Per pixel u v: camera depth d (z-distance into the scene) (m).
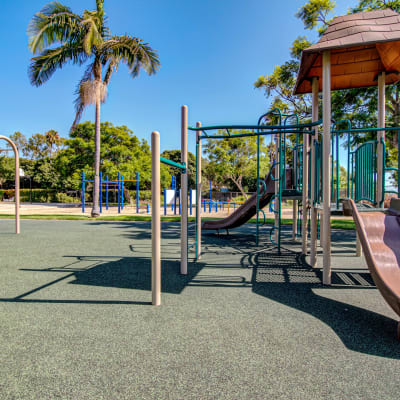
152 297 2.40
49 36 11.22
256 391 1.30
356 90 8.20
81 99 12.37
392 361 1.57
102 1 12.27
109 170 20.45
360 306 2.40
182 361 1.55
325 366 1.51
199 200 4.30
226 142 23.34
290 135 10.03
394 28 2.92
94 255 4.52
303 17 10.16
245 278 3.25
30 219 11.47
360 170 3.74
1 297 2.59
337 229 7.97
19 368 1.48
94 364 1.51
